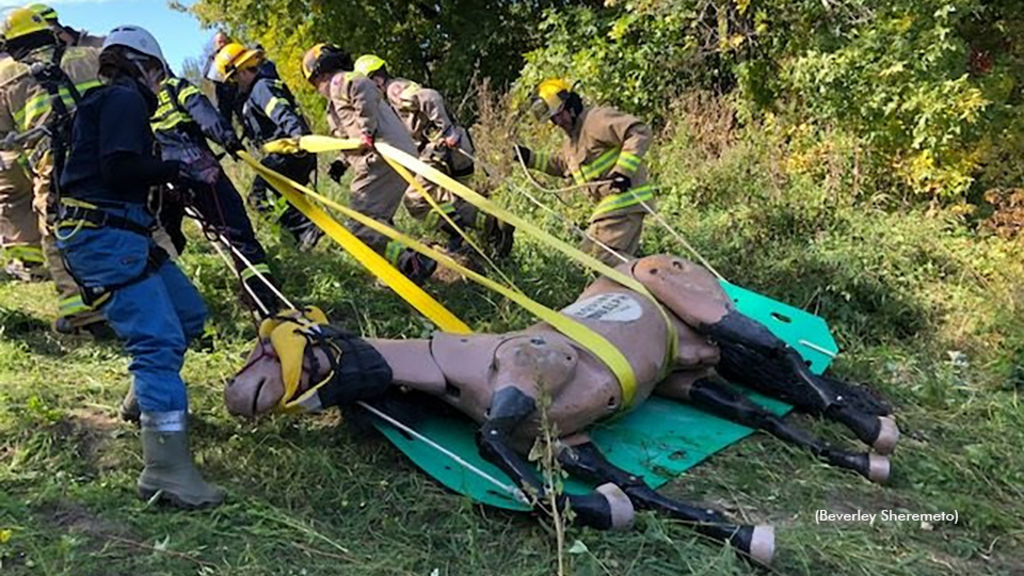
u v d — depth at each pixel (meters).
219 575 3.44
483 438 3.99
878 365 6.14
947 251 7.51
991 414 5.46
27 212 6.69
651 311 4.86
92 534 3.62
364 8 15.27
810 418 5.14
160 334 3.89
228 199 5.36
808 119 9.77
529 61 12.12
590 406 4.27
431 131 7.41
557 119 6.68
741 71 10.43
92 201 3.83
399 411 4.53
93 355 5.45
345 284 6.70
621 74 11.09
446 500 4.09
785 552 3.91
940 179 8.59
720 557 3.71
